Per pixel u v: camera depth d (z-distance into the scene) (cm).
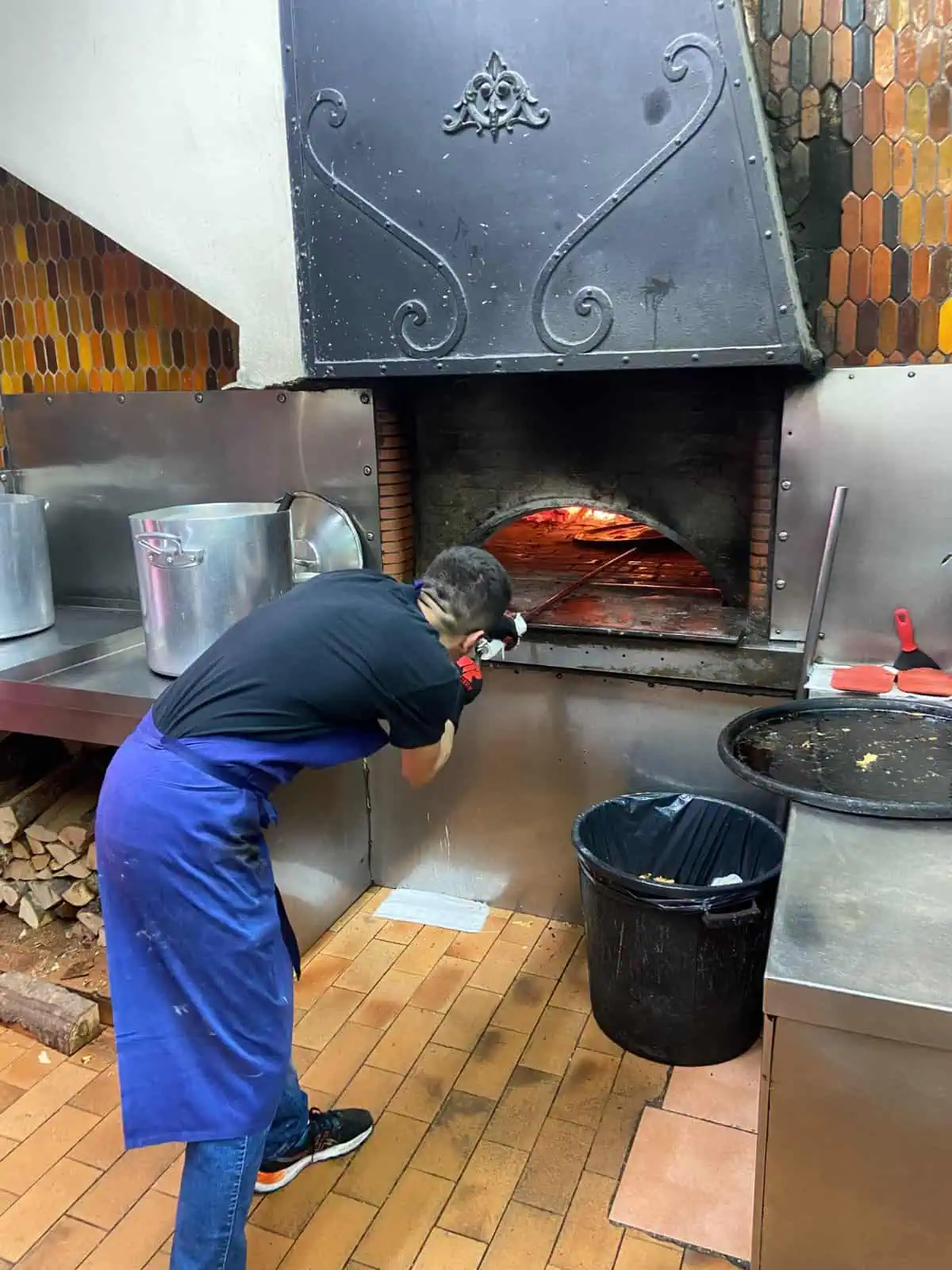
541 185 180
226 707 137
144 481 260
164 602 201
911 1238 116
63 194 221
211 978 134
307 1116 171
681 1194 167
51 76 214
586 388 220
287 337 210
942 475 187
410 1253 158
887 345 191
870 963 112
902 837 139
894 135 182
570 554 289
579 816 213
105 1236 162
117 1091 197
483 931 247
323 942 243
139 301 256
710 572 221
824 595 193
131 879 134
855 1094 112
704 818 219
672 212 174
